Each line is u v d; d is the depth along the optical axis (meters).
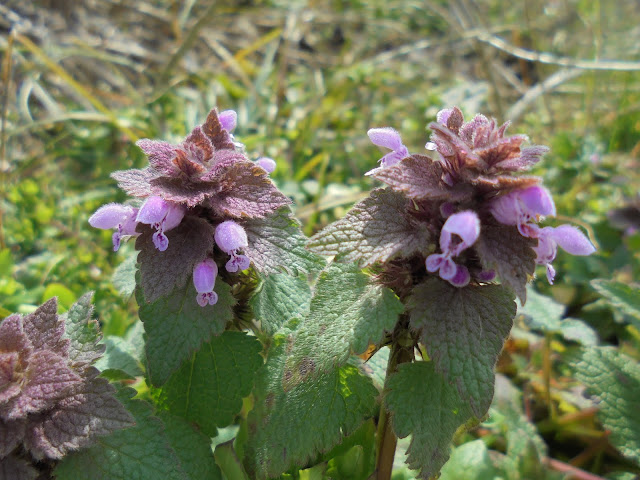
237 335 0.08
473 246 0.06
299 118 0.19
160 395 0.08
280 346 0.08
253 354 0.08
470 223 0.06
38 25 0.20
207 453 0.08
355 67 0.21
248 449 0.08
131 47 0.21
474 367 0.06
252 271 0.08
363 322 0.06
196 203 0.07
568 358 0.09
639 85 0.21
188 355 0.07
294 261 0.07
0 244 0.13
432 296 0.07
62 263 0.13
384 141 0.07
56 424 0.07
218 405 0.08
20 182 0.15
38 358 0.07
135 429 0.07
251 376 0.08
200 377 0.08
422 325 0.06
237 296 0.08
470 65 0.24
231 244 0.07
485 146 0.06
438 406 0.07
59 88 0.19
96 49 0.21
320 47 0.24
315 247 0.06
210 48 0.22
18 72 0.19
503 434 0.10
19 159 0.17
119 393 0.07
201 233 0.07
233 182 0.07
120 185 0.07
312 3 0.23
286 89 0.21
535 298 0.11
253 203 0.07
